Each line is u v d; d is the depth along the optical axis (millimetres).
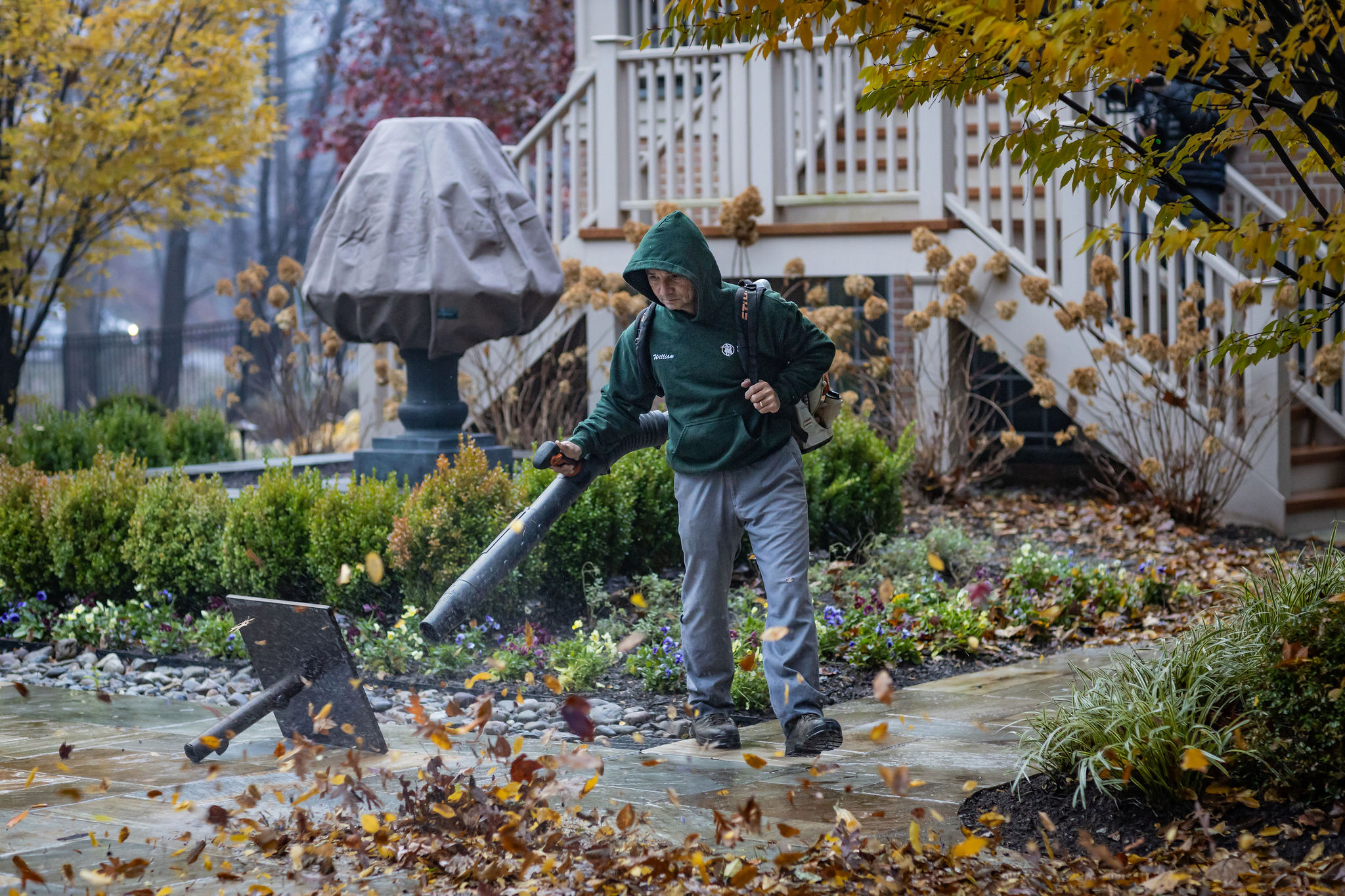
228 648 8000
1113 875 3818
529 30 25500
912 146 13570
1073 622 8555
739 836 3688
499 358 14836
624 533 8898
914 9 4141
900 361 14234
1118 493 13359
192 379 38000
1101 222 12766
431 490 8086
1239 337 4855
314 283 9812
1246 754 4348
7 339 18578
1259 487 11906
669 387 5660
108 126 17406
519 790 4254
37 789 5148
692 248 5449
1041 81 4066
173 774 5387
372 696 6938
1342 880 3641
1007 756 5430
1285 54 3955
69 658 8453
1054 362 13047
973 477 13227
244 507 8617
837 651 7809
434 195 9656
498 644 7789
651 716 6484
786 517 5605
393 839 4172
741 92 14055
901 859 3875
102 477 9633
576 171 14961
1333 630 4336
